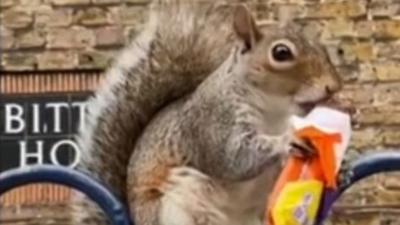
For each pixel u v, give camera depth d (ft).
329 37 4.30
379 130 4.27
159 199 2.28
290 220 1.89
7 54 4.31
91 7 4.35
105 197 1.97
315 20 4.29
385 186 4.23
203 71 2.39
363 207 4.22
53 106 4.29
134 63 2.41
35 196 4.25
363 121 4.27
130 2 4.34
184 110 2.32
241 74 2.23
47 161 4.27
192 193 2.25
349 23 4.30
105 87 2.40
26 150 4.27
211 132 2.25
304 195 1.90
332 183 1.90
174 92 2.38
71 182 1.97
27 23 4.35
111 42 4.32
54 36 4.34
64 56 4.31
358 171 1.94
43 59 4.31
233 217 2.24
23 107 4.29
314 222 1.90
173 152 2.30
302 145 1.91
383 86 4.29
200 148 2.27
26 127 4.28
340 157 1.91
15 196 4.25
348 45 4.30
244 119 2.22
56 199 4.25
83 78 4.31
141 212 2.29
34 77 4.31
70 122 4.28
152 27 2.43
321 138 1.90
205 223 2.24
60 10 4.35
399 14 4.30
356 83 4.29
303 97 2.17
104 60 4.31
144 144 2.34
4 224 4.25
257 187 2.23
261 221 2.25
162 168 2.29
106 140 2.37
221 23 2.42
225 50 2.40
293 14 4.28
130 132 2.37
